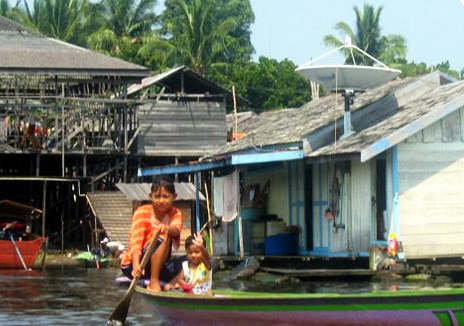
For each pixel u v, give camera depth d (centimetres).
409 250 3125
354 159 3147
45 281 3372
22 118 5397
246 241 4000
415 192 3155
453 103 3139
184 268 1986
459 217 3195
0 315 2302
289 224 3812
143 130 5816
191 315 1850
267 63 8975
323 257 3291
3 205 4478
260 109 8788
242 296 1777
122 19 9569
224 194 3784
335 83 3438
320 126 3484
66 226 5616
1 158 5884
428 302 1628
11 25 6309
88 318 2241
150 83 5800
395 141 3061
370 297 1650
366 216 3253
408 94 3659
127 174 5816
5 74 5131
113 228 4603
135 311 2358
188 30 8588
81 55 5334
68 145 5406
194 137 5894
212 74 8600
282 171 3891
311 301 1697
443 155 3195
